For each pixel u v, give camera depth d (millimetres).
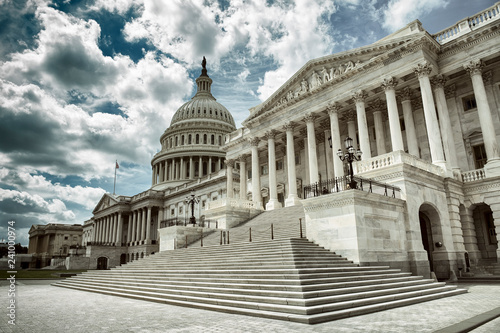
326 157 43781
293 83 42375
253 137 47156
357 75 35625
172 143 113375
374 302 13391
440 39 33250
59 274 44188
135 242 89000
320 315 10977
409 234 21562
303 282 13422
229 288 15328
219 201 38281
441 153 28469
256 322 10969
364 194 19141
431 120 29312
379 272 17500
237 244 22875
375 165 24688
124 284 22562
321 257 17562
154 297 17688
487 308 13047
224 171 72562
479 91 29766
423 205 25047
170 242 32250
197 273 19438
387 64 33312
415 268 20797
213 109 119938
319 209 20266
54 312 14219
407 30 32875
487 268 26375
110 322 11680
